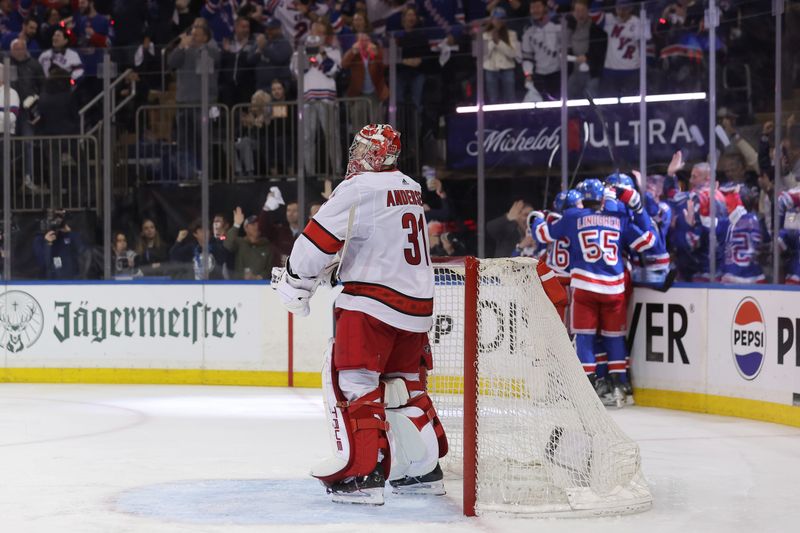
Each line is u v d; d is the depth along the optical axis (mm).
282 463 14609
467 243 27203
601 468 11422
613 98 25766
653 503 11859
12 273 28281
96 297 26906
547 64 26344
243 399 23109
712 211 22438
